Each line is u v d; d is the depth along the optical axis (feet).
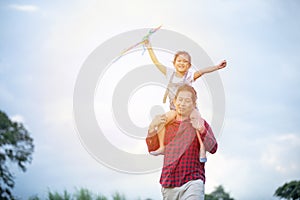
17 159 60.90
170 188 11.44
